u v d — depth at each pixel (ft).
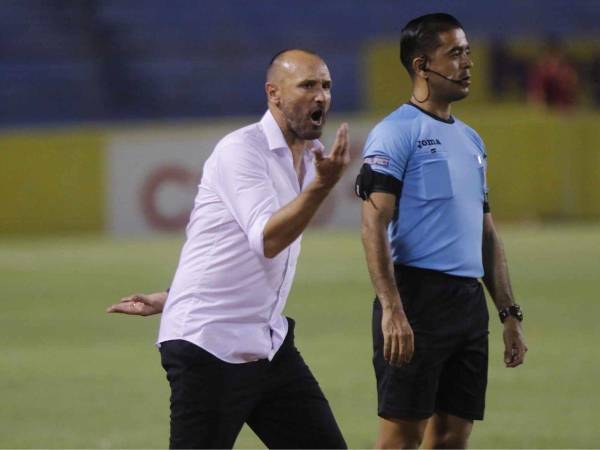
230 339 65.62
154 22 413.39
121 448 98.43
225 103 398.01
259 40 408.67
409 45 75.41
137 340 155.12
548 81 318.45
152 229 308.60
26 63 406.21
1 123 399.65
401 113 75.15
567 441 98.02
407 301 74.13
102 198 311.68
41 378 129.90
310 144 66.18
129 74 402.72
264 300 66.28
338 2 416.87
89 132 328.90
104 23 411.75
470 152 75.56
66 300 193.77
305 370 68.39
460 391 75.66
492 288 79.51
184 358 65.51
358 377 126.82
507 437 99.50
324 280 208.64
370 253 72.33
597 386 120.16
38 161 315.17
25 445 99.55
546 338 148.87
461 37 74.69
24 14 412.98
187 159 305.73
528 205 298.97
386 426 75.05
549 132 297.94
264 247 61.98
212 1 417.28
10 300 195.52
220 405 65.57
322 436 67.87
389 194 73.05
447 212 74.02
